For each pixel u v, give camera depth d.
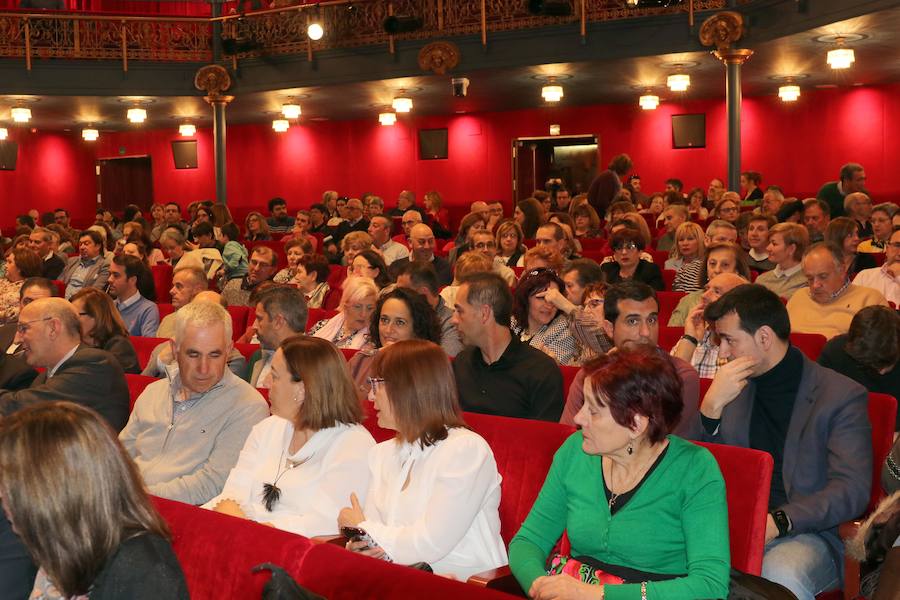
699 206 15.45
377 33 14.57
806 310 5.84
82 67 15.74
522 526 2.89
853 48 12.47
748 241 8.67
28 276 9.23
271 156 21.50
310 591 2.07
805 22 11.04
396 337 4.68
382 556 2.99
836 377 3.37
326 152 21.02
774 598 2.51
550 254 6.57
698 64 13.66
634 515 2.64
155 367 5.36
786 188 17.56
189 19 16.00
